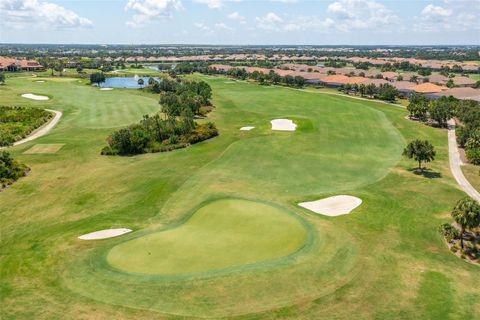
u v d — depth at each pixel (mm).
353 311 26922
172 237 36250
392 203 46750
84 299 27578
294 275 30594
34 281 29859
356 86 142000
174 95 108500
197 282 29297
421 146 57781
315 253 33969
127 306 26844
